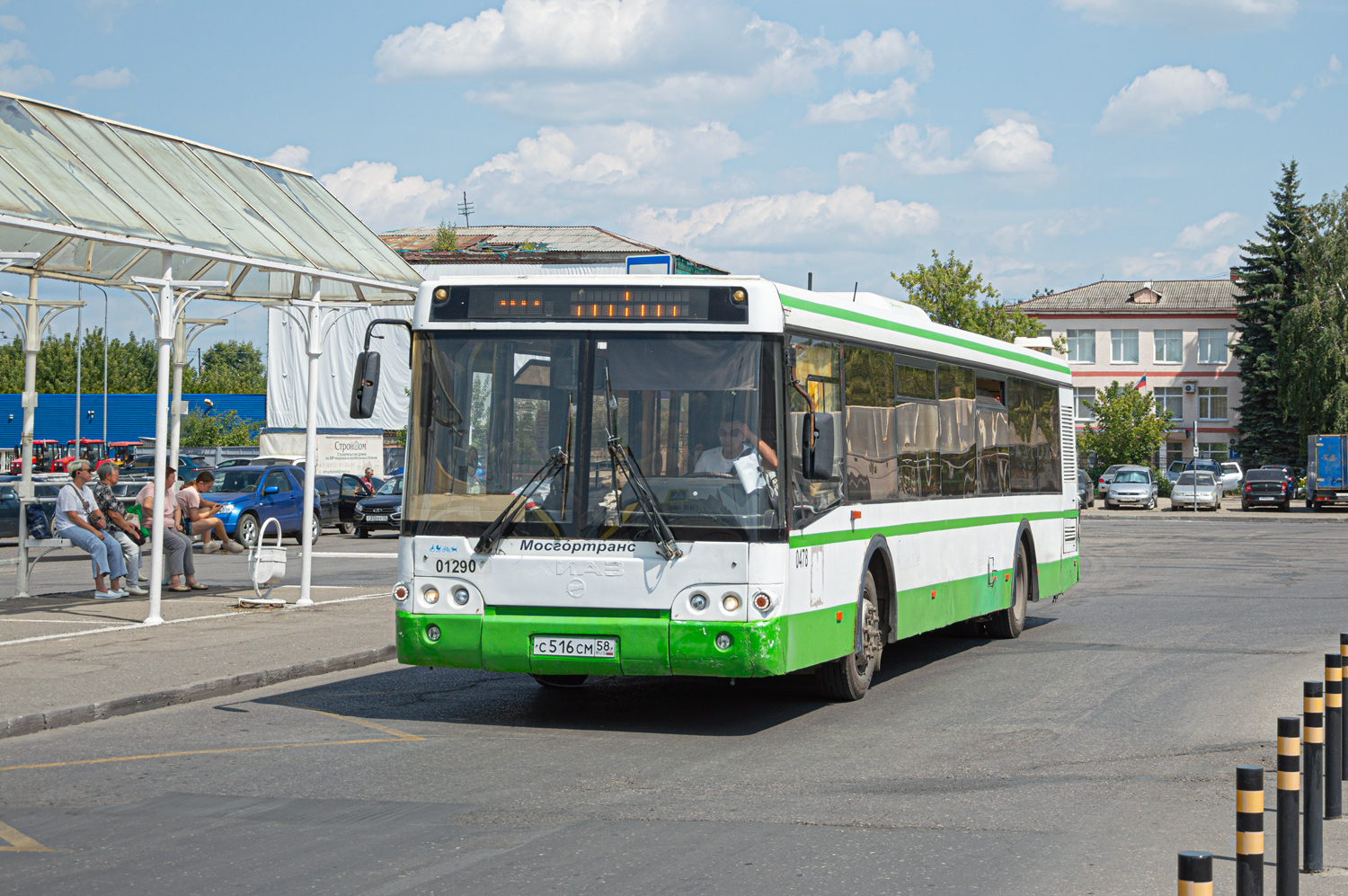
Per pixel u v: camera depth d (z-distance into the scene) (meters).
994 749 9.13
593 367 9.45
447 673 12.55
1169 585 22.62
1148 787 7.99
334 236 18.03
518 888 5.86
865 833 6.88
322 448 51.06
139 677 11.30
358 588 19.47
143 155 16.20
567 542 9.33
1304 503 64.94
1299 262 75.94
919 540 12.30
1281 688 11.80
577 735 9.58
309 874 6.06
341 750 9.00
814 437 9.33
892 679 12.37
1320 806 6.19
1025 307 92.44
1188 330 90.06
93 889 5.85
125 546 18.16
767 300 9.42
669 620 9.19
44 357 95.06
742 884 5.95
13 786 7.88
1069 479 17.55
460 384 9.64
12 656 12.40
